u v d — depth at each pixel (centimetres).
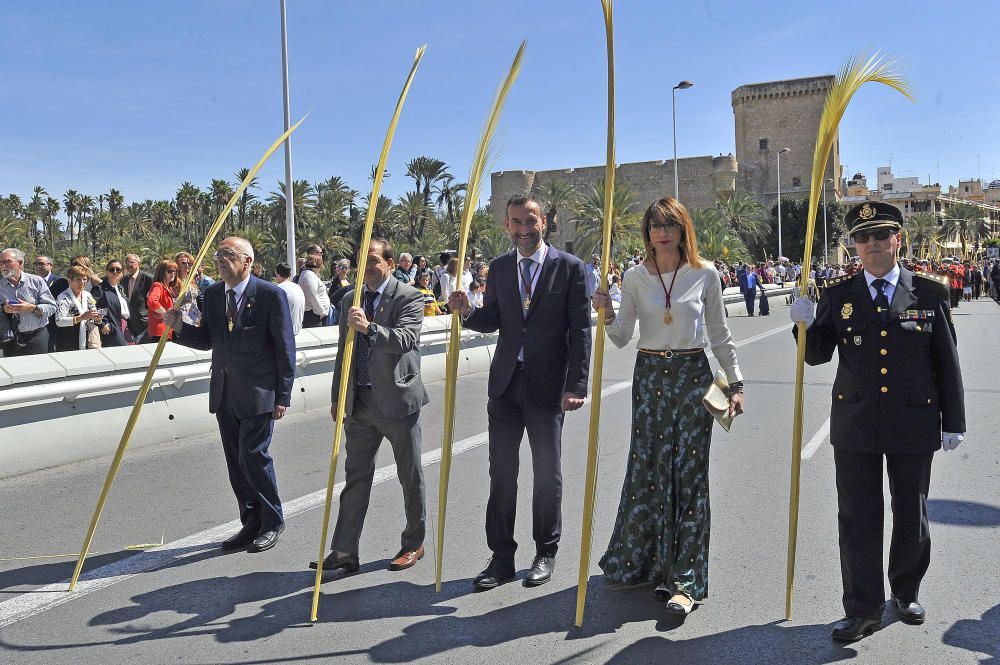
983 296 4731
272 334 471
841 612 375
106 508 567
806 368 1270
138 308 1049
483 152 393
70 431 695
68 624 379
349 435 438
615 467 657
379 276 439
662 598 381
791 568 365
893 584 367
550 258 413
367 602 397
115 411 736
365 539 494
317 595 380
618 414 884
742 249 5500
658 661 331
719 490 584
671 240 371
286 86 1659
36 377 669
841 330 351
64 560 467
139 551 480
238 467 484
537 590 407
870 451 342
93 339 945
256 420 472
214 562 459
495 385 414
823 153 347
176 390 797
